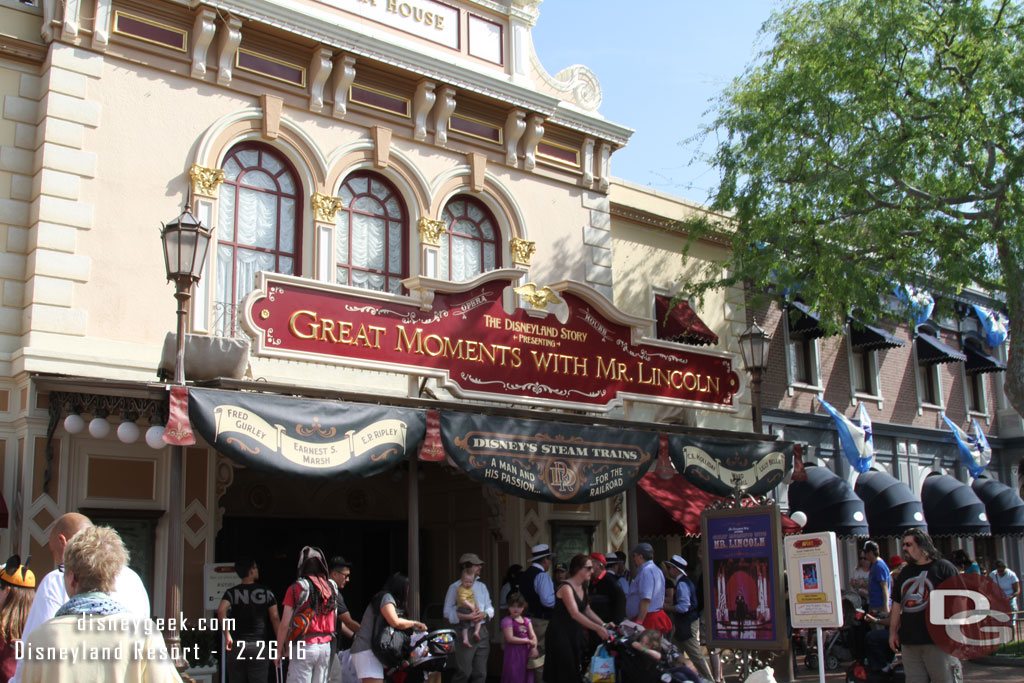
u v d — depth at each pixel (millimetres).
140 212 12570
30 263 11852
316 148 14227
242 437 9844
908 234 16938
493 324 13039
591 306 14133
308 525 16516
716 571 11398
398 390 14438
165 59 13133
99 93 12492
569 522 16312
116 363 11930
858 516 19375
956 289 17281
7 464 11414
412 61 15117
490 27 16781
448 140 15758
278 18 13828
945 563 8969
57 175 11984
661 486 16969
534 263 16453
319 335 11477
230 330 13195
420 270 15031
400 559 17500
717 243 20047
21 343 11719
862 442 20906
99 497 11844
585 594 9953
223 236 13422
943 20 16312
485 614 11656
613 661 9305
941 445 25125
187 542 12328
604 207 17672
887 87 16359
